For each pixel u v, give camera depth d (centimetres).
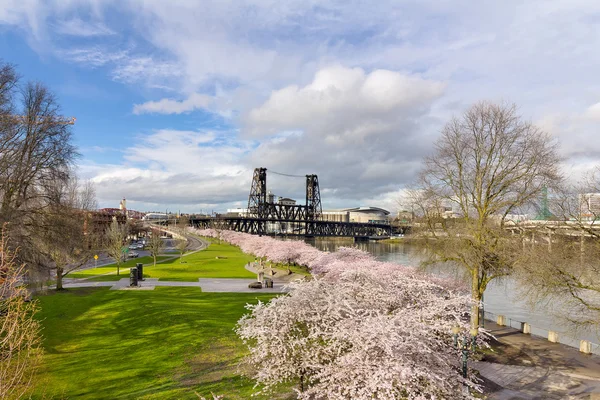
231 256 11119
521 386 2266
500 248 3011
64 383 2102
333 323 1800
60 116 3666
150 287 5500
